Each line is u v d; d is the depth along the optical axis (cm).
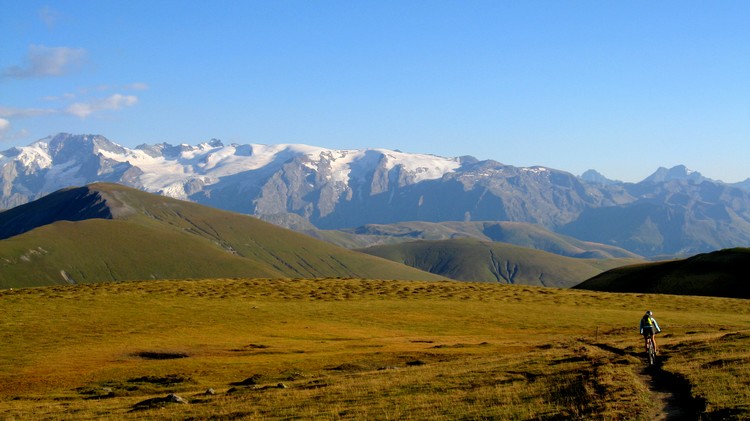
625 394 3566
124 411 4459
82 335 8956
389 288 15700
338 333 9619
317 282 16825
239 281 16625
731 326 9456
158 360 7319
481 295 14750
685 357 4991
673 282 18150
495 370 5028
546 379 4400
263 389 5106
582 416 3136
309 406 4031
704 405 3138
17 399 5534
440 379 4722
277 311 11762
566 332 9725
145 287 14788
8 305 11331
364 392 4388
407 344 8325
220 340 8775
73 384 6156
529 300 14062
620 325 10388
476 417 3353
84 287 14862
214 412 4103
